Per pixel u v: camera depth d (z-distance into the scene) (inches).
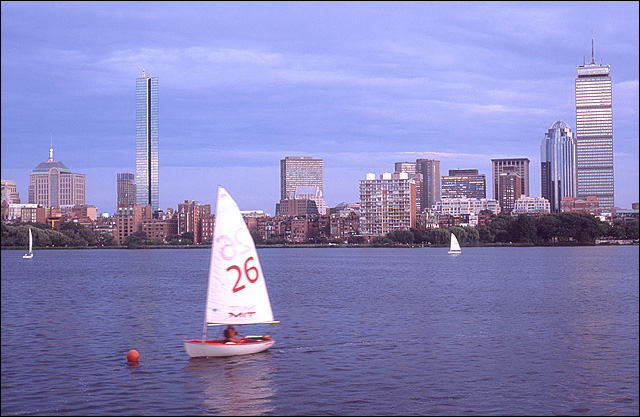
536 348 1974.7
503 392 1499.8
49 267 7445.9
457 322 2536.9
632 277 5147.6
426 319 2625.5
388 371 1685.5
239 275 1759.4
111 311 2955.2
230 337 1909.4
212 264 1747.0
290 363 1771.7
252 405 1417.3
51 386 1555.1
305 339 2129.7
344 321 2564.0
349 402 1435.8
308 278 5265.8
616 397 1459.2
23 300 3535.9
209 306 1749.5
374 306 3112.7
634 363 1765.5
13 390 1520.7
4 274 6092.5
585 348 1977.1
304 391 1513.3
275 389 1528.1
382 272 6033.5
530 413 1360.7
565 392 1496.1
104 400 1449.3
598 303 3253.0
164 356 1861.5
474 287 4279.0
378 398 1460.4
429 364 1761.8
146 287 4434.1
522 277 5236.2
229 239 1754.4
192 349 1825.8
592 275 5418.3
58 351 1941.4
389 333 2250.2
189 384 1571.1
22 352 1927.9
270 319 1793.8
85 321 2603.3
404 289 4126.5
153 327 2421.3
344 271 6264.8
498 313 2827.3
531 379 1604.3
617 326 2422.5
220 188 1745.8
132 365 1752.0
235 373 1667.1
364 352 1916.8
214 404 1424.7
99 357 1852.9
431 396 1471.5
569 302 3304.6
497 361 1797.5
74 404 1423.5
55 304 3299.7
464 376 1637.6
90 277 5600.4
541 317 2689.5
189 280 5157.5
